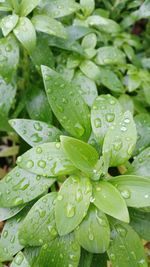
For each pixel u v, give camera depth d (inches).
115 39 22.3
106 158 13.9
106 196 13.4
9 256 14.5
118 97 20.7
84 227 13.5
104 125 14.7
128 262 13.8
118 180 13.9
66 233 13.1
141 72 21.1
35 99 18.6
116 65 21.1
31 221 13.9
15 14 17.1
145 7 21.6
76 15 20.3
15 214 14.9
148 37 24.8
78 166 13.6
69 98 15.1
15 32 16.6
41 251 13.9
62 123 14.9
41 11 17.7
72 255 13.9
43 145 14.2
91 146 14.1
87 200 13.4
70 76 19.0
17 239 14.7
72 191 13.6
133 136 13.9
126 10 23.3
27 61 18.9
